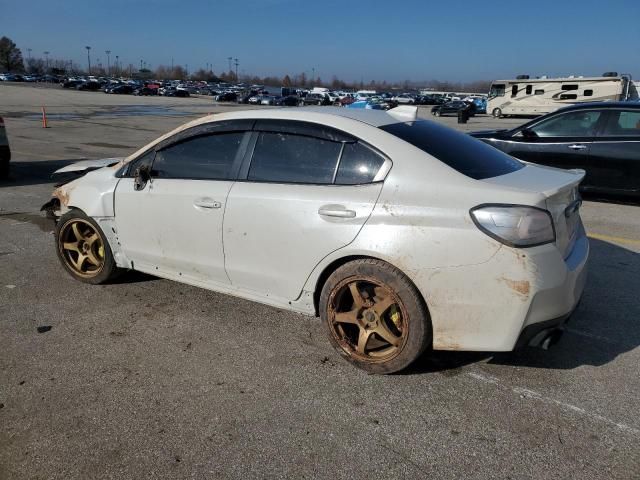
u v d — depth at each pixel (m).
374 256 3.04
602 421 2.80
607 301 4.35
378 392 3.05
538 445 2.62
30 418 2.80
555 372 3.27
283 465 2.48
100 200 4.25
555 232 2.87
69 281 4.68
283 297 3.51
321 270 3.27
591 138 7.98
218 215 3.62
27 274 4.84
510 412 2.88
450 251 2.86
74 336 3.69
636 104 7.86
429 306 2.95
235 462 2.50
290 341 3.65
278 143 3.49
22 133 18.72
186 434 2.69
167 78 174.12
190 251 3.84
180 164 3.91
